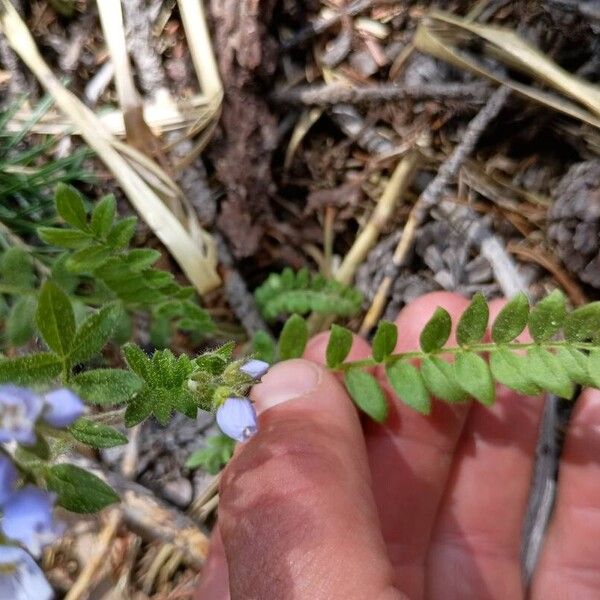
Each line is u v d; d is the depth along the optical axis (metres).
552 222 0.10
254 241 0.11
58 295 0.05
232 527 0.07
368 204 0.11
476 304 0.08
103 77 0.10
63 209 0.08
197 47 0.10
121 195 0.10
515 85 0.10
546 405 0.11
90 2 0.10
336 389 0.09
